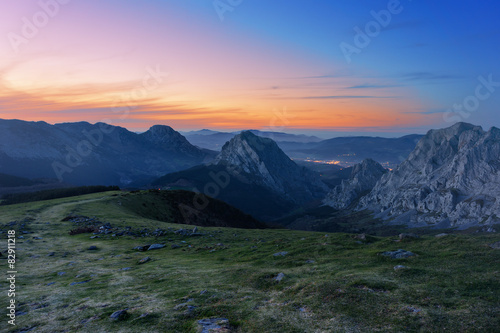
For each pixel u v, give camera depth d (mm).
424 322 11812
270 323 13344
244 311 14977
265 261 25031
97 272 26828
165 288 20188
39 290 21906
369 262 20469
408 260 19688
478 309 12156
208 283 20484
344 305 14180
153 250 37656
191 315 14984
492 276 15117
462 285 14625
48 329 15094
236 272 22328
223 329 12820
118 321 15156
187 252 34875
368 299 14398
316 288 16453
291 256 25250
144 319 14938
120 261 31453
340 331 12031
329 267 20531
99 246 40281
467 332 10789
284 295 16609
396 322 12109
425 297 13922
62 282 24125
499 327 10758
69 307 17969
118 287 21469
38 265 30547
